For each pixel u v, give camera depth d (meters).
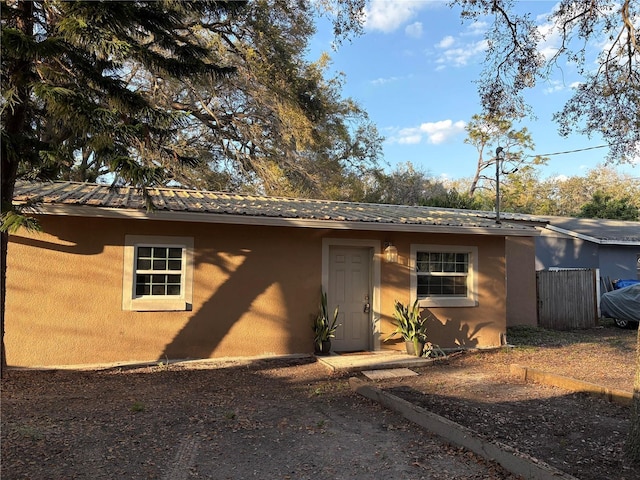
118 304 8.47
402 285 10.44
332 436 5.15
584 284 15.20
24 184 9.44
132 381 7.45
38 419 5.37
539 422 5.52
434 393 6.99
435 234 10.78
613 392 6.39
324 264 9.84
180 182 19.77
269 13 17.67
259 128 20.17
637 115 7.91
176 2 8.27
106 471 4.09
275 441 4.98
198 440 4.94
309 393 7.00
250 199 11.49
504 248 11.46
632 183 46.34
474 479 4.09
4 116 6.18
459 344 10.80
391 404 6.14
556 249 19.20
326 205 12.15
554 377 7.40
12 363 7.95
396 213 11.73
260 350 9.30
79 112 5.53
